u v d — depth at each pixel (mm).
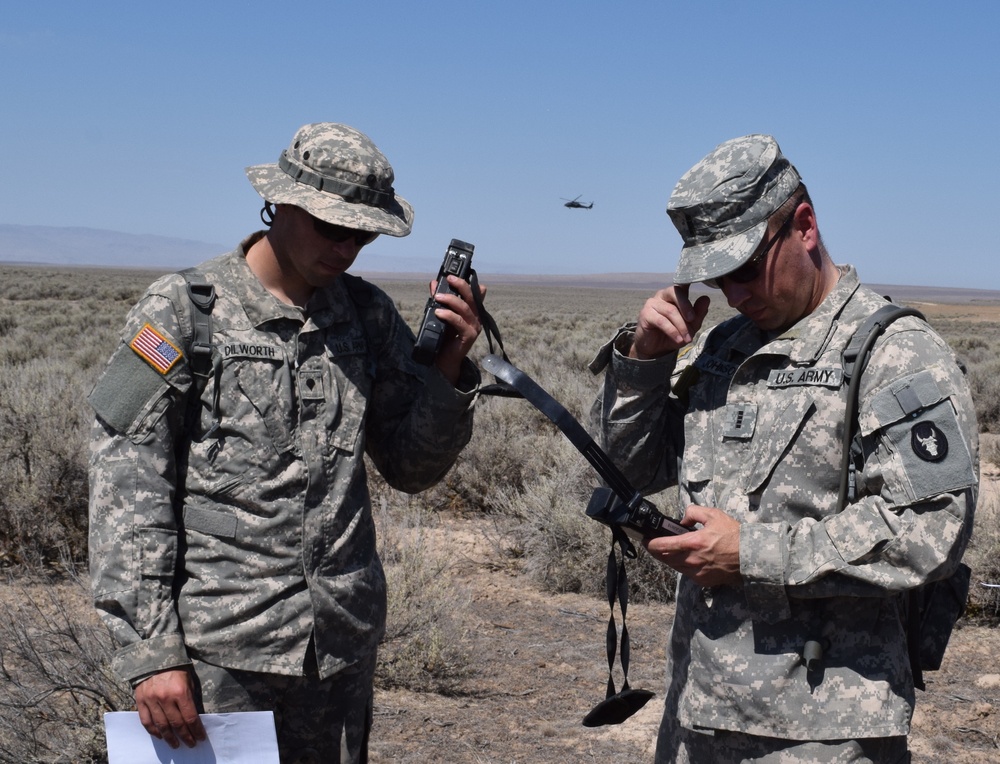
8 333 26500
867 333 2191
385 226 2436
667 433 2645
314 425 2514
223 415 2463
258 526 2453
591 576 6551
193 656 2453
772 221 2244
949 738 4422
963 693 4922
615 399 2561
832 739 2158
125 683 3949
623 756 4195
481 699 4789
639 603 6426
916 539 2057
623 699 2459
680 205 2287
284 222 2518
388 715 4566
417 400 2670
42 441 6988
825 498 2221
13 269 146625
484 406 11578
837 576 2113
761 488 2271
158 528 2402
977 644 5656
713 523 2193
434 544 7383
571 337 32188
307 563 2477
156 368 2402
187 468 2480
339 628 2529
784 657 2201
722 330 2533
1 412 7660
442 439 2680
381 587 2684
